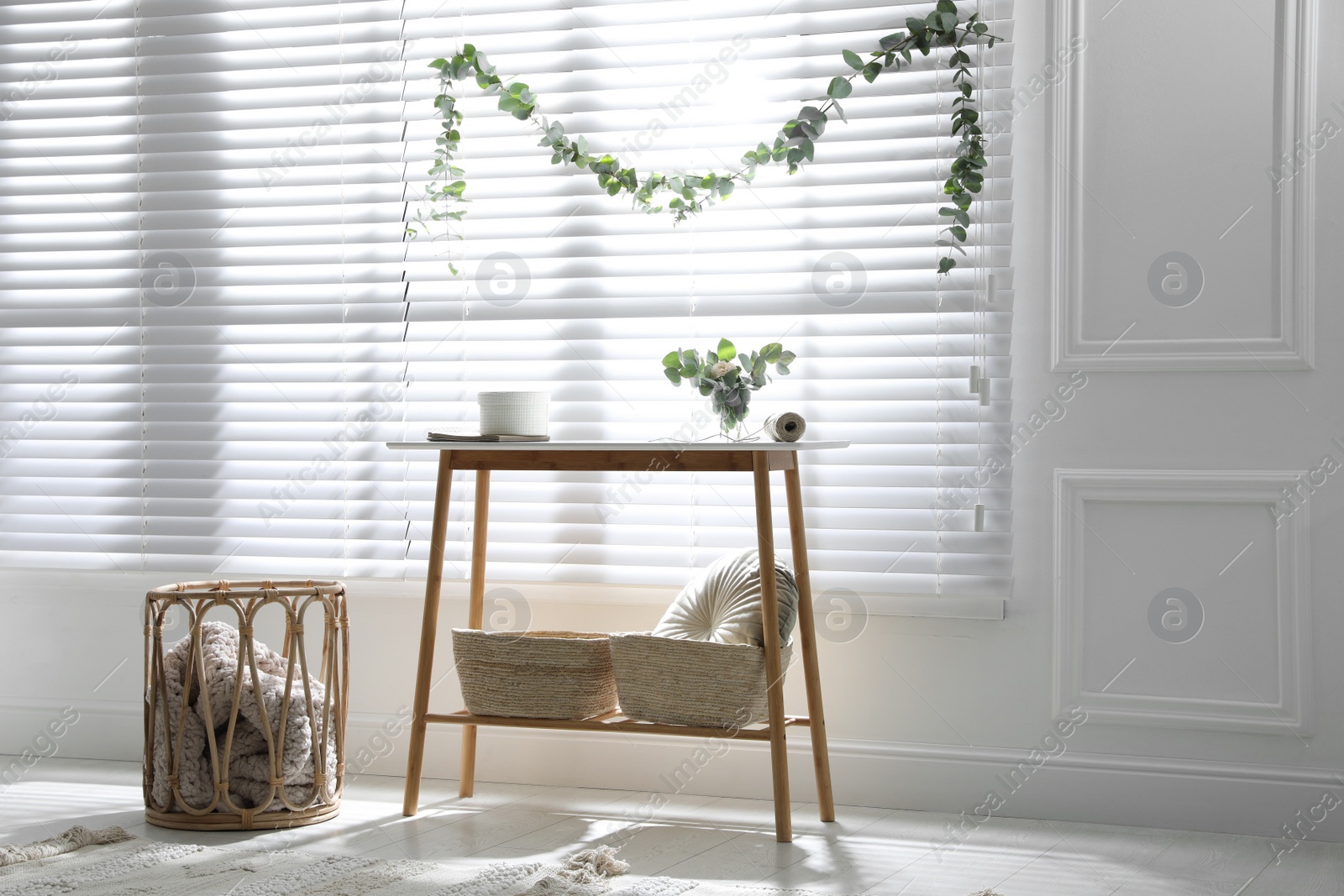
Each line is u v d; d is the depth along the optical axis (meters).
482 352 2.77
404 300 2.81
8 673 3.00
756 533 2.60
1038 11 2.46
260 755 2.30
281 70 2.89
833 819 2.37
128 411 2.96
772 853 2.14
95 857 2.09
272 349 2.89
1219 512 2.37
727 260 2.62
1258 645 2.34
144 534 2.95
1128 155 2.41
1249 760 2.33
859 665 2.54
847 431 2.56
